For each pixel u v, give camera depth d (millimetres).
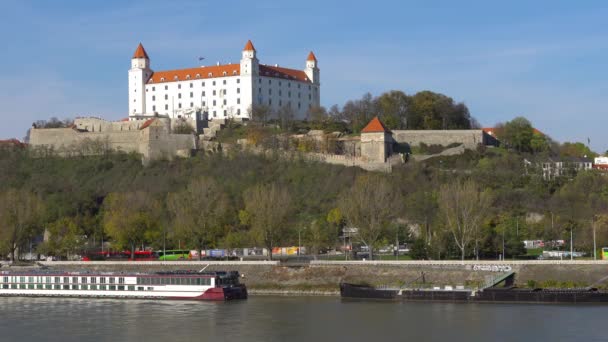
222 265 195250
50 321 149625
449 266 178875
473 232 193750
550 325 137125
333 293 179875
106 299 176875
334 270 184375
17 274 184625
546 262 173875
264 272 189500
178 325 143250
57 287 182250
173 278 174125
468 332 133875
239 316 150875
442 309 154875
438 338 130625
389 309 156250
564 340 126750
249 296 179000
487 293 162375
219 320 147250
